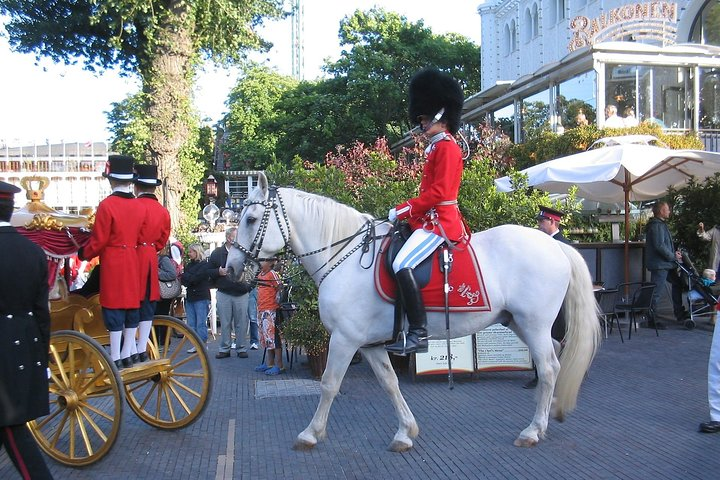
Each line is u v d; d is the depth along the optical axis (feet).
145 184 20.63
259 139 133.59
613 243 41.47
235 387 28.07
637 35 65.87
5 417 13.56
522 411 22.80
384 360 19.27
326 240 18.90
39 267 14.46
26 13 56.03
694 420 21.09
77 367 18.67
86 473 17.79
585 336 19.24
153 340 22.36
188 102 53.01
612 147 36.04
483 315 18.54
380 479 16.83
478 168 31.86
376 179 31.24
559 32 86.33
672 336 35.96
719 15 65.77
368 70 105.50
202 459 18.71
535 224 30.19
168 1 52.65
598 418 21.53
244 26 55.67
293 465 17.93
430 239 17.93
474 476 16.88
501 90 75.56
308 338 28.78
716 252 40.22
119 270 19.16
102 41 57.57
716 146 59.52
